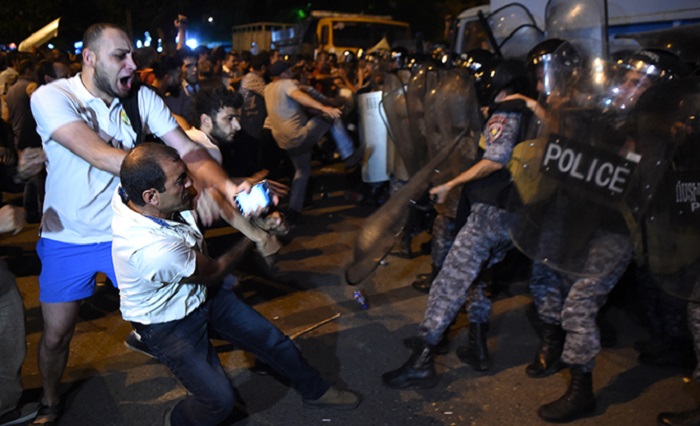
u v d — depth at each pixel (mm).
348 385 3545
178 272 2375
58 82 2762
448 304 3377
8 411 3090
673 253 2797
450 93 3951
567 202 2746
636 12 6633
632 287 4613
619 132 2635
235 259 2666
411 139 4621
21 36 18516
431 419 3230
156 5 19578
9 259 5805
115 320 4449
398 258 5609
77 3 18656
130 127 2877
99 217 2869
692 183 2697
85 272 2918
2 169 2934
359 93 5926
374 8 25062
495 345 3996
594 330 3111
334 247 6043
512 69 3291
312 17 16094
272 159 7805
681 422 3059
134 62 2730
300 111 6184
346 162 6418
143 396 3471
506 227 3252
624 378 3590
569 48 3434
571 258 2838
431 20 23125
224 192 2830
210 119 3693
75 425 3209
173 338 2576
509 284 4977
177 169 2350
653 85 2619
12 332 2893
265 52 8883
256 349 2947
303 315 4477
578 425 3158
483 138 3658
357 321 4379
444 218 4516
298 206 6590
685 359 3684
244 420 3227
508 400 3393
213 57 10867
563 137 2703
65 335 3018
